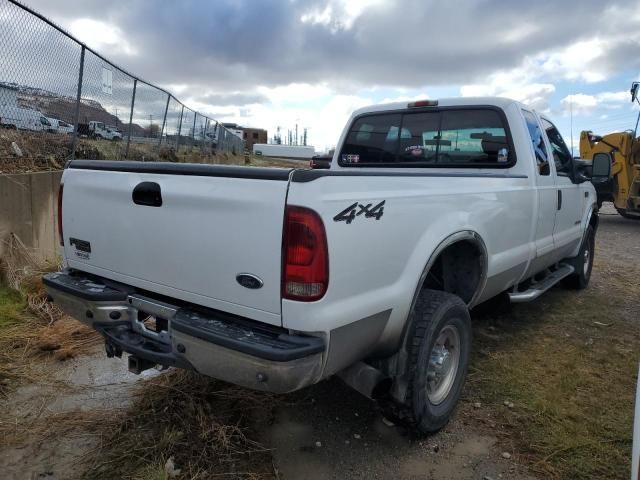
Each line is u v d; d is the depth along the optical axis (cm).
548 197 471
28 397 351
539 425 331
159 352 268
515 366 418
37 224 616
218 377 242
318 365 232
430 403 310
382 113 508
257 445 303
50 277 324
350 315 242
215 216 244
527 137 441
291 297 225
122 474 272
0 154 653
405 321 285
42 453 290
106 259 302
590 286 698
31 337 436
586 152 1506
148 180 272
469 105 458
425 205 293
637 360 439
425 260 292
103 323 295
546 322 534
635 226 1436
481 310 567
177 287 265
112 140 938
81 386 366
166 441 294
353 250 241
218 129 2297
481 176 364
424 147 486
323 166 659
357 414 343
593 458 298
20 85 666
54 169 706
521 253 426
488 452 305
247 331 239
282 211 224
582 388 385
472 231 339
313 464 290
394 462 294
